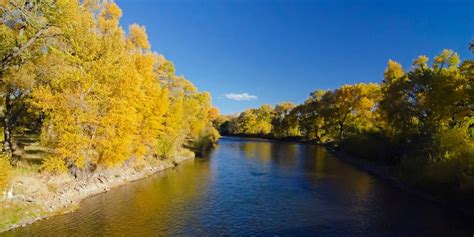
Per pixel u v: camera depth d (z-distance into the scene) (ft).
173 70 183.32
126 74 83.71
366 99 229.45
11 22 66.85
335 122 274.98
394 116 141.08
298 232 60.18
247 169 134.82
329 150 234.79
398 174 112.06
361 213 71.97
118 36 84.48
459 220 66.69
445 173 79.30
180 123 161.48
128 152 93.04
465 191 71.56
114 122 82.28
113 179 98.07
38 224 60.49
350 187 99.55
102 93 76.89
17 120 85.25
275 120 433.48
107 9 105.19
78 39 74.18
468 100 90.12
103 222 63.36
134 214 69.00
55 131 73.56
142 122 109.60
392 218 68.39
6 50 65.36
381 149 145.28
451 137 89.30
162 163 136.05
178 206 75.87
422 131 117.29
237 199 83.46
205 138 236.43
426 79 126.62
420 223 64.90
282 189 95.81
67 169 77.82
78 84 74.28
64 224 61.21
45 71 72.43
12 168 68.33
